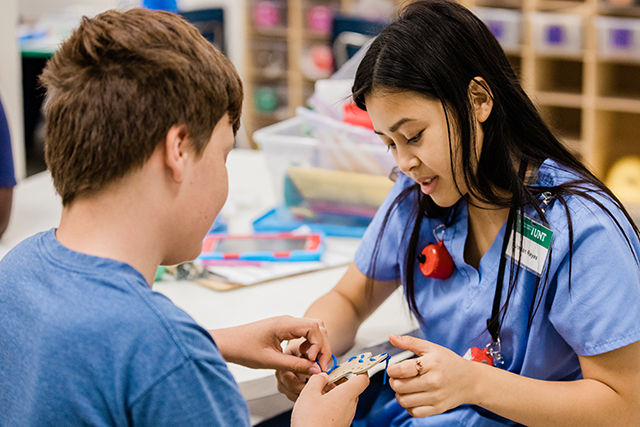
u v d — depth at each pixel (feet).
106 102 2.09
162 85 2.11
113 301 2.03
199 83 2.18
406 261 3.64
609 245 2.83
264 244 4.95
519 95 3.06
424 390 2.75
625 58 11.60
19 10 14.51
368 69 2.91
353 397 2.71
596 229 2.85
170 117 2.13
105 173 2.12
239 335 3.31
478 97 2.93
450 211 3.42
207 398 2.07
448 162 2.92
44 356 2.02
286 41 15.52
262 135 5.31
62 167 2.17
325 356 3.29
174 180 2.19
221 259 4.67
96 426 2.01
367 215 5.21
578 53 11.88
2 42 6.45
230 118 2.41
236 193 6.27
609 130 13.20
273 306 4.13
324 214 5.34
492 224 3.26
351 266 4.00
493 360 3.26
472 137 2.92
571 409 2.82
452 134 2.88
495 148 2.98
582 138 12.56
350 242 5.17
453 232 3.39
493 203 3.06
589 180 3.06
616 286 2.80
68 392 2.00
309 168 5.28
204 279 4.56
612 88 12.98
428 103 2.81
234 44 15.52
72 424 2.02
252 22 15.51
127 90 2.09
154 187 2.18
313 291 4.34
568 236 2.89
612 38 11.59
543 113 3.51
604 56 11.76
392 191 3.84
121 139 2.09
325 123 5.05
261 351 3.26
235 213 5.87
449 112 2.84
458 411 3.26
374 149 4.92
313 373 3.19
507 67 3.07
